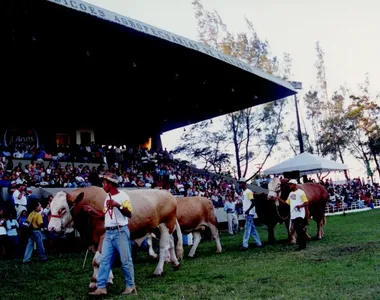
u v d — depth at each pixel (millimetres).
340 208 32938
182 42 20859
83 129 33094
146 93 30234
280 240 14141
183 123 40688
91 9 16938
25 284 8703
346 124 52750
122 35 19375
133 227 8039
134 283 7473
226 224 23766
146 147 37438
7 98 28547
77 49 21172
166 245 8891
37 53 21625
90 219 7613
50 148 27453
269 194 13016
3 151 22578
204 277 8094
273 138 41375
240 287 6879
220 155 42156
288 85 28703
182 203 11508
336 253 9844
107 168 24875
